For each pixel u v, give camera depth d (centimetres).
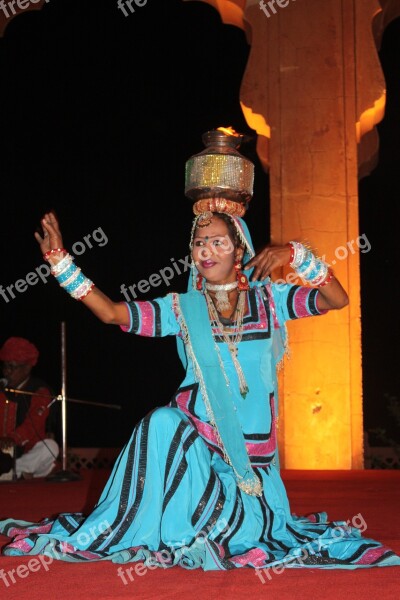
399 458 1130
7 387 835
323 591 292
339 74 906
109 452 1154
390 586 298
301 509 523
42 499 596
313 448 869
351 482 712
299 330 880
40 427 840
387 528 440
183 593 289
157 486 348
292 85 908
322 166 898
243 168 377
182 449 351
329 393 873
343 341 879
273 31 918
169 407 362
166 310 376
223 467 366
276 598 282
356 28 912
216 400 362
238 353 370
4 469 789
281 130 905
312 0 915
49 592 291
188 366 377
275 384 384
